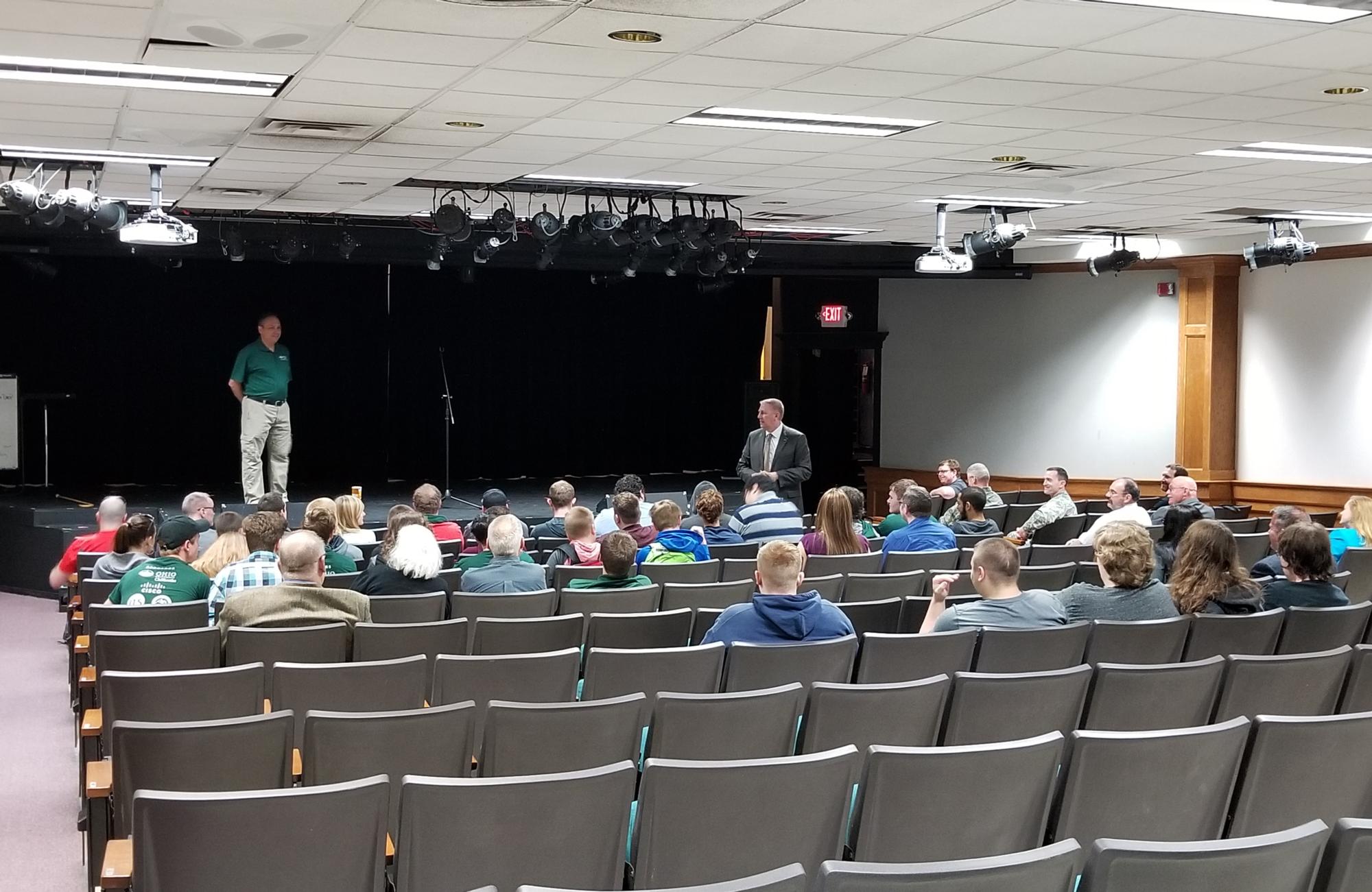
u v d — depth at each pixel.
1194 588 4.96
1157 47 5.27
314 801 2.59
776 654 4.30
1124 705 3.95
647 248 11.34
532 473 17.45
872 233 12.76
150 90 6.12
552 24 4.94
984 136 7.35
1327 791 3.29
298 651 4.58
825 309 16.66
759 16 4.82
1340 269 12.89
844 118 6.87
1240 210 10.88
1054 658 4.54
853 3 4.65
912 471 16.22
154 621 5.16
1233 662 4.05
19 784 5.58
